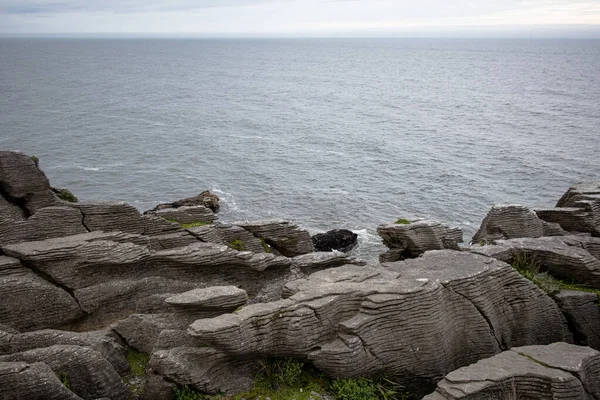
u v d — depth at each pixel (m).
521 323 18.12
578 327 18.98
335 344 15.10
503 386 14.11
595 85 172.12
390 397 15.12
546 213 24.88
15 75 184.00
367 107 128.12
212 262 18.14
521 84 179.25
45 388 12.44
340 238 39.81
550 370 14.41
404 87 177.25
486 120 105.19
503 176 63.78
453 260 18.61
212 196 50.84
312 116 113.19
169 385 14.12
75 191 57.09
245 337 14.59
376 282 16.53
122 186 59.22
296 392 14.89
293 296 15.84
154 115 109.88
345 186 60.03
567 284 20.27
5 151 18.61
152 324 16.02
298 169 67.50
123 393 14.38
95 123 97.06
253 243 22.16
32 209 19.11
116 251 17.20
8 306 15.78
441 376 16.06
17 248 16.61
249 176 63.78
